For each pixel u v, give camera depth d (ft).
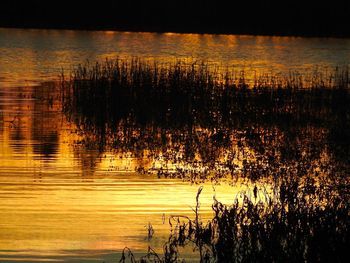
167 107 136.87
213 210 73.41
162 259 62.08
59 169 93.97
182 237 66.74
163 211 76.23
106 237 67.56
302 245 61.16
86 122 127.24
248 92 151.84
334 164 99.35
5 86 174.70
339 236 61.00
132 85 148.05
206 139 114.52
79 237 67.41
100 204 78.43
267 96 146.82
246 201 72.54
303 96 151.53
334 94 149.59
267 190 84.74
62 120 129.59
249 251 61.41
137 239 67.15
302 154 105.29
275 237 61.82
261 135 118.73
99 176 90.74
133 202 79.56
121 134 117.60
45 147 107.24
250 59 261.24
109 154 103.50
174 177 91.04
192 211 76.13
